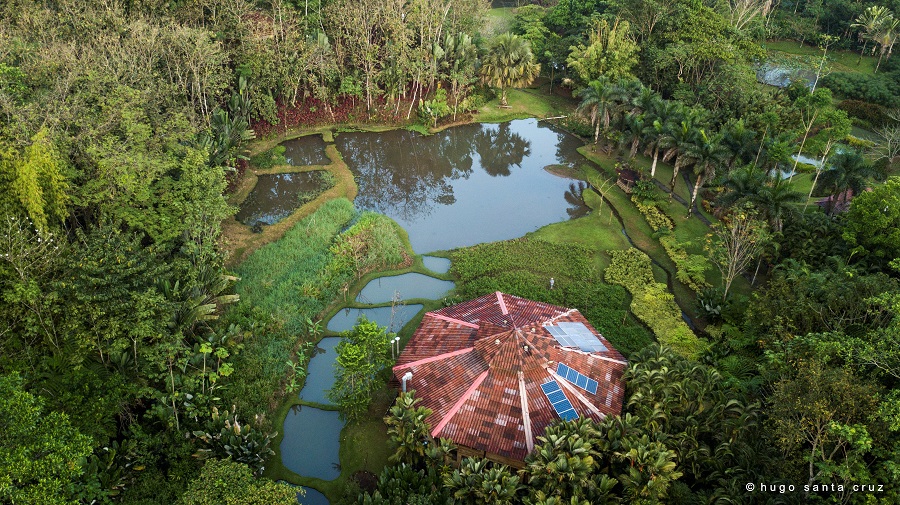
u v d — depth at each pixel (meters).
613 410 31.64
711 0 89.38
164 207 40.75
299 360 38.72
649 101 62.59
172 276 36.59
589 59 75.75
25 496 19.77
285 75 65.56
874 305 31.55
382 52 72.94
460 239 53.78
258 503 23.31
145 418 31.27
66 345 28.48
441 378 33.25
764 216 46.56
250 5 66.00
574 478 26.70
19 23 51.41
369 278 47.16
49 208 32.28
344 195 59.38
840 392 24.11
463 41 76.25
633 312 43.66
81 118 38.72
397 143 72.25
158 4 60.00
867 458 25.27
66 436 22.50
